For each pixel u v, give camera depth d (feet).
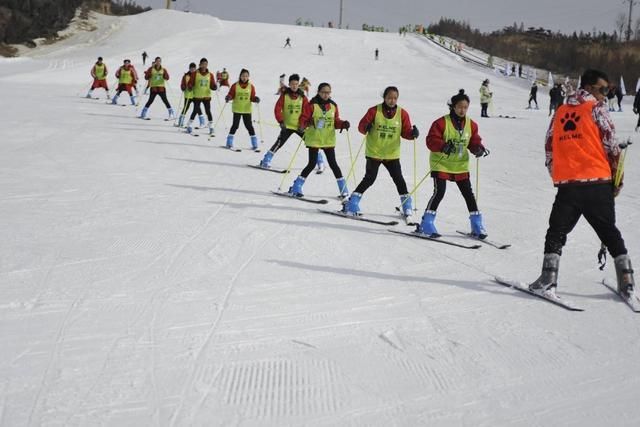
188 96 49.78
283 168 36.11
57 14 189.47
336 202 27.50
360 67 149.69
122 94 84.48
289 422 9.68
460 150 21.54
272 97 90.94
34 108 60.08
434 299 15.48
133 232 20.54
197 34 186.91
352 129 57.36
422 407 10.27
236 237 20.54
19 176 29.14
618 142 15.48
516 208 27.73
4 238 19.20
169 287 15.53
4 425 9.27
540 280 15.81
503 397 10.67
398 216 25.31
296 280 16.52
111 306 14.12
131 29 195.21
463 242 21.48
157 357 11.70
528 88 134.72
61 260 17.31
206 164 35.58
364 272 17.49
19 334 12.49
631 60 162.50
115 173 31.12
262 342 12.57
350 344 12.62
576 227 24.02
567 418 10.05
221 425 9.52
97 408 9.84
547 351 12.54
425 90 121.08
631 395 10.84
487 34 245.24
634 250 20.70
